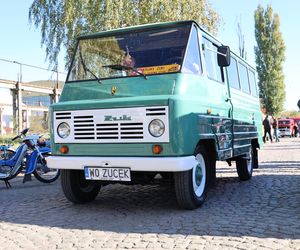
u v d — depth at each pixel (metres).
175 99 5.59
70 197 6.76
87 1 16.39
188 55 6.32
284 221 5.40
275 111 59.59
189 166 5.63
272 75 59.50
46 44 17.25
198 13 18.34
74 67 6.87
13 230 5.45
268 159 14.63
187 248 4.45
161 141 5.60
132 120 5.75
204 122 6.25
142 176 6.30
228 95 7.71
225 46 6.90
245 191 7.79
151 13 17.38
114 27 16.27
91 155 6.03
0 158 9.44
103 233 5.13
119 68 6.45
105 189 8.34
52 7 17.34
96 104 5.98
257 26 60.06
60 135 6.24
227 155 7.32
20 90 31.67
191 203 6.08
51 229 5.42
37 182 9.92
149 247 4.53
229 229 5.09
